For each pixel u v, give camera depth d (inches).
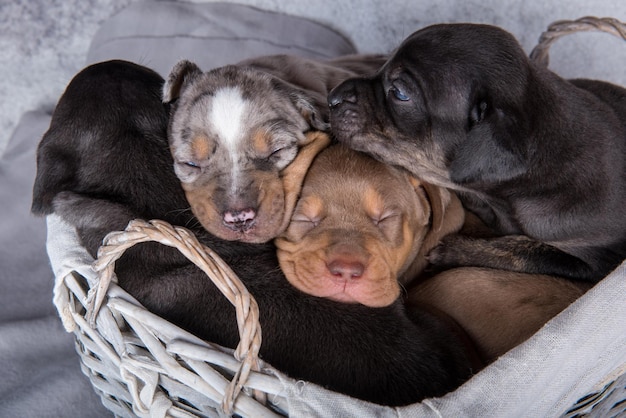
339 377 19.8
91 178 21.6
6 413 24.3
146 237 17.8
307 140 23.1
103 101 22.1
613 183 22.6
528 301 22.8
